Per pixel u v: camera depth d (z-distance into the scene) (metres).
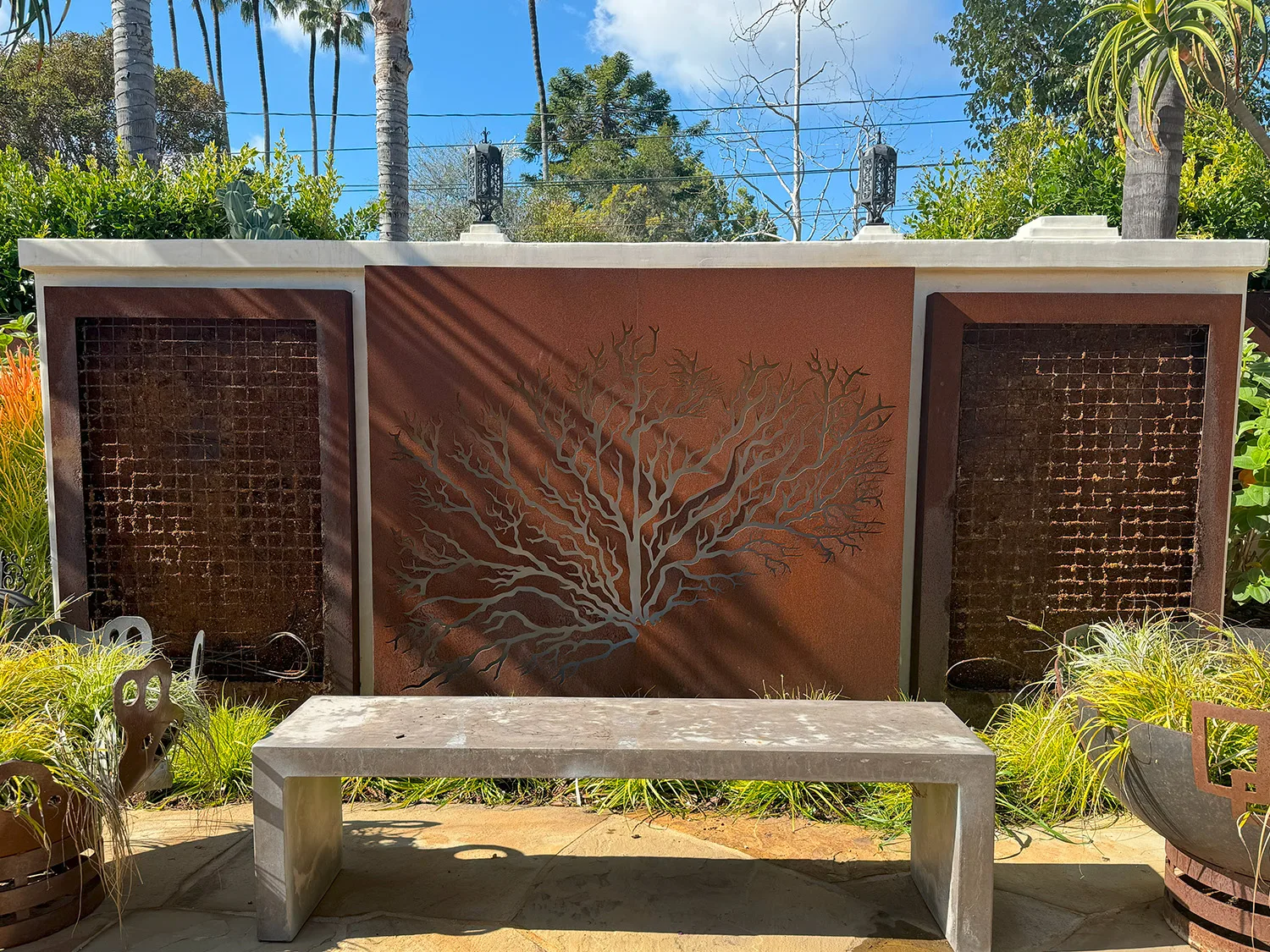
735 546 3.70
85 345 3.78
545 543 3.72
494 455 3.70
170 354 3.79
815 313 3.63
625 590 3.72
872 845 3.02
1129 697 2.50
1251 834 2.08
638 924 2.50
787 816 3.24
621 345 3.66
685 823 3.18
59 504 3.78
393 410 3.70
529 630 3.73
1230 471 3.65
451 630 3.74
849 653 3.69
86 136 19.30
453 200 25.88
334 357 3.69
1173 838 2.31
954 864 2.35
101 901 2.58
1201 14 2.56
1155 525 3.74
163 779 2.65
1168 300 3.59
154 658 2.93
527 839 3.04
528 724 2.56
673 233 27.97
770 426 3.66
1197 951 2.36
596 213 26.95
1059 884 2.73
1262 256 3.52
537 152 36.50
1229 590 4.38
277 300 3.68
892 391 3.63
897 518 3.66
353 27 38.81
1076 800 3.17
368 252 3.69
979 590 3.78
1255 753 2.15
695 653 3.72
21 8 2.59
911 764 2.32
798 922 2.52
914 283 3.60
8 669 2.48
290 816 2.40
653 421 3.68
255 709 3.71
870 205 3.87
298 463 3.81
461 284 3.67
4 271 6.85
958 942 2.34
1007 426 3.73
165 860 2.88
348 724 2.57
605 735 2.47
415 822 3.19
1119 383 3.71
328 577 3.75
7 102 18.56
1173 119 5.37
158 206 7.34
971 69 15.05
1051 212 8.74
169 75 21.80
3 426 4.55
